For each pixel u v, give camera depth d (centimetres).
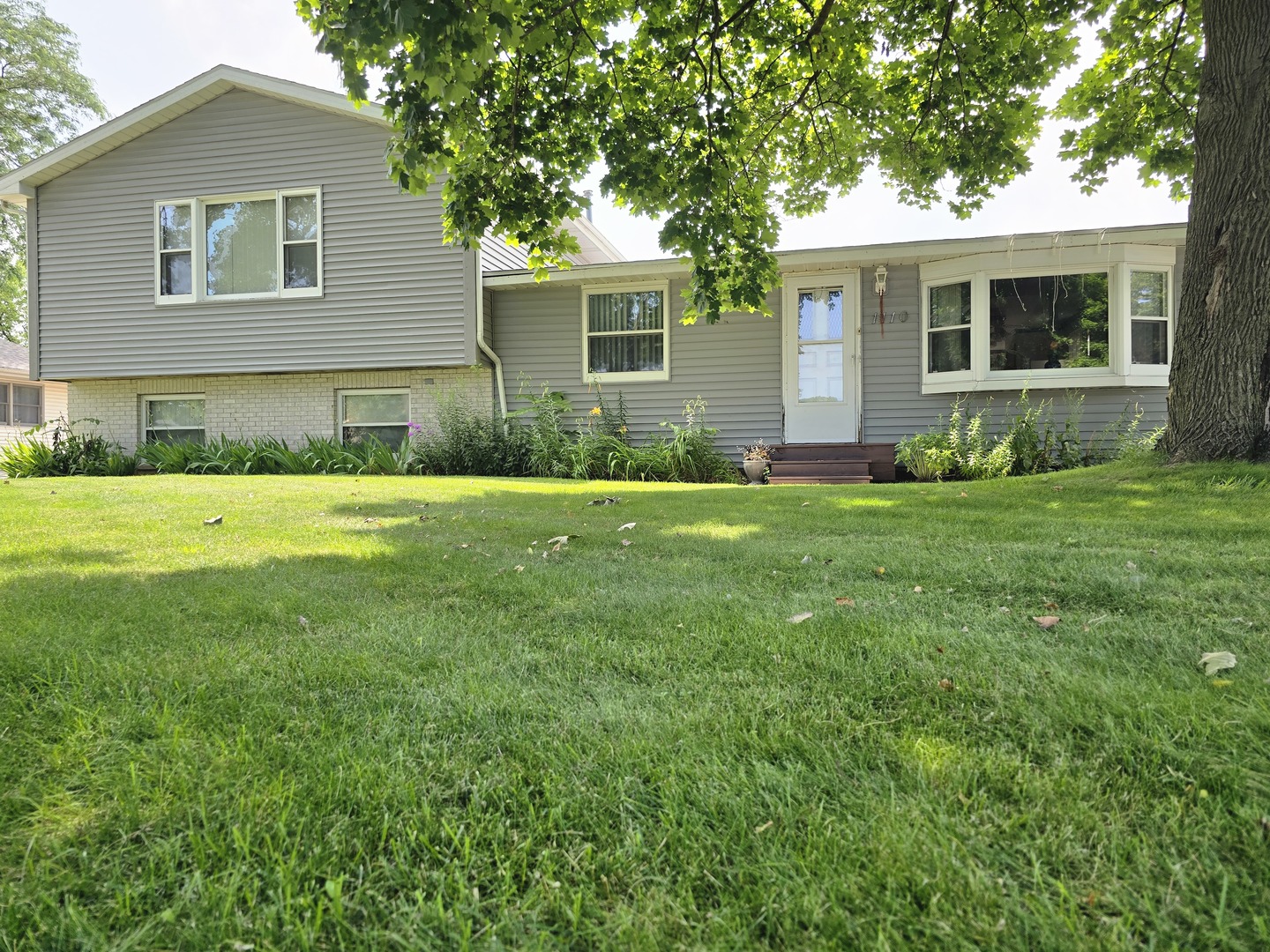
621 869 101
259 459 1035
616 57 586
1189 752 125
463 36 363
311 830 110
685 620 216
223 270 1066
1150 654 178
